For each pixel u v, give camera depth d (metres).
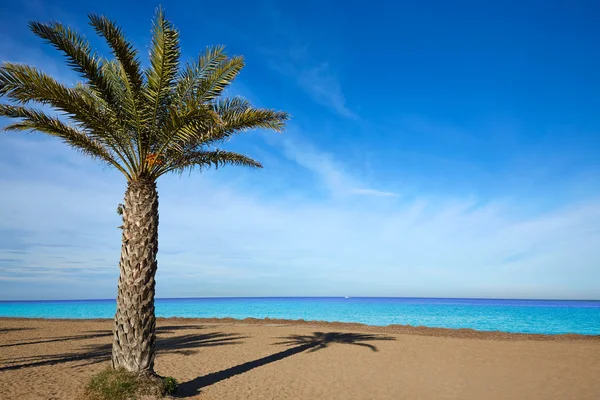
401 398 9.57
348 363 13.96
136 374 8.84
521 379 11.51
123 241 9.39
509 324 39.50
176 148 9.98
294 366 13.38
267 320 33.66
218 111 10.59
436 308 80.44
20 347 17.62
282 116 10.58
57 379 10.92
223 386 10.45
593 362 14.09
